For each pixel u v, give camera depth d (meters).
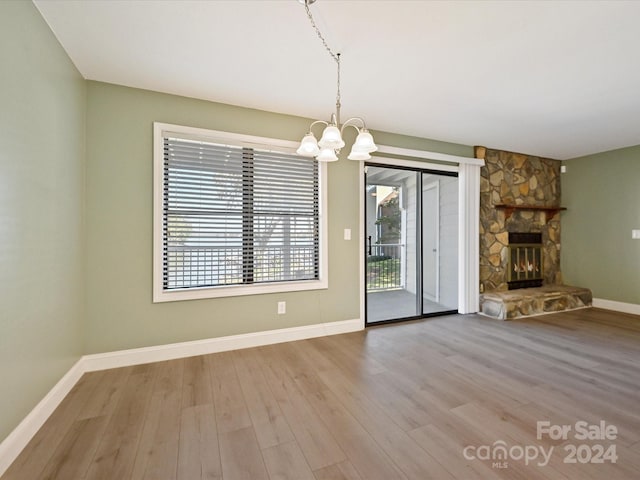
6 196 1.44
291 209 3.21
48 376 1.85
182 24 1.82
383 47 2.06
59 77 1.99
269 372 2.42
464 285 4.21
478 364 2.57
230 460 1.47
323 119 3.29
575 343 3.09
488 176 4.52
